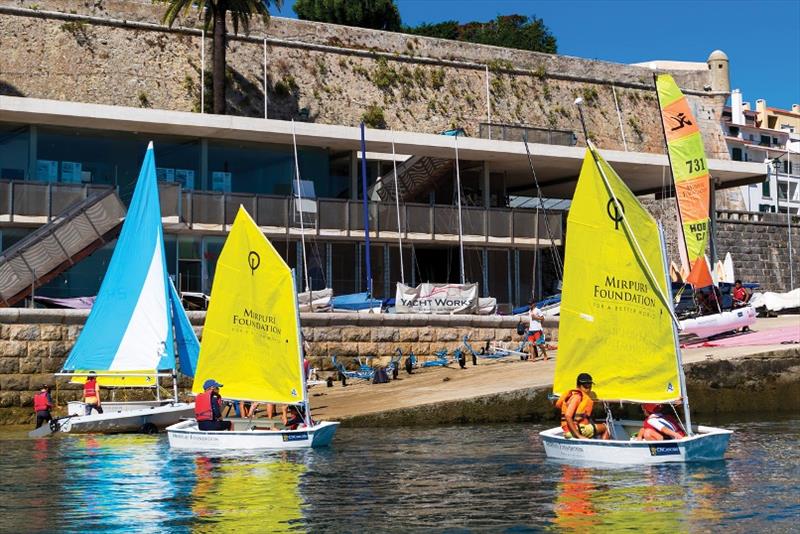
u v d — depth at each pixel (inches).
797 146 4224.9
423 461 913.5
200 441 1026.7
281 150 1918.1
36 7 2014.0
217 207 1771.7
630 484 776.9
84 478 858.1
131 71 2073.1
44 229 1560.0
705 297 1563.7
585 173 874.1
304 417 1058.7
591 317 882.1
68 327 1369.3
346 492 775.7
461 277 1835.6
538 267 2063.2
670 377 860.6
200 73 2138.3
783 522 652.7
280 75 2217.0
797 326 1632.6
